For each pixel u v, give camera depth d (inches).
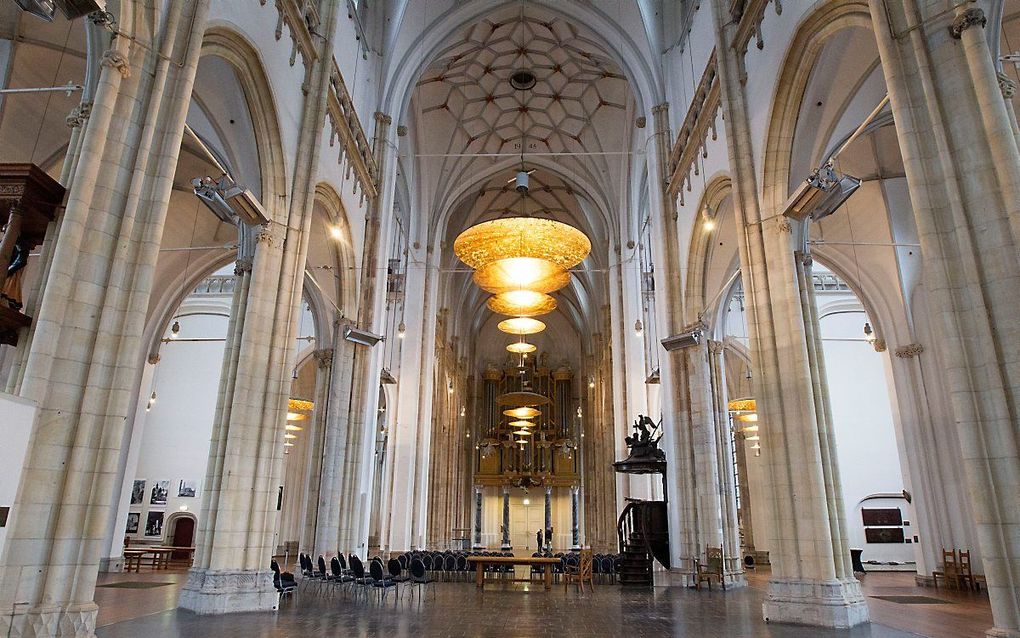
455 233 1328.7
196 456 1079.6
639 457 699.4
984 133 252.4
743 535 1079.6
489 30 926.4
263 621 347.9
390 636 303.7
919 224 261.0
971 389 239.5
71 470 244.5
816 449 374.0
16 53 467.5
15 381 246.4
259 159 463.5
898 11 288.8
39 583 232.7
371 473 644.1
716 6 513.7
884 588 610.5
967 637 311.4
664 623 358.9
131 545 1030.4
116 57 275.6
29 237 284.7
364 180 673.6
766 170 433.1
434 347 1117.1
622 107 1040.8
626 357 1011.9
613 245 1099.3
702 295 642.8
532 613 400.5
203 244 754.8
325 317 675.4
